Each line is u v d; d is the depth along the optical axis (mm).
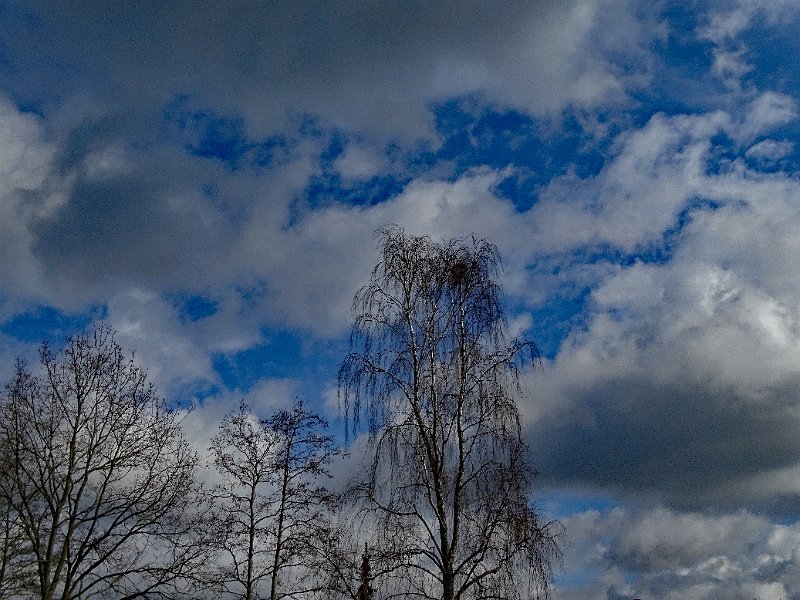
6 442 26156
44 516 25984
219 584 28422
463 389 21109
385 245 22922
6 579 24453
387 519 20016
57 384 27859
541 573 18719
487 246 22906
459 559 19406
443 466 20562
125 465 27344
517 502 19500
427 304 22250
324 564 21578
